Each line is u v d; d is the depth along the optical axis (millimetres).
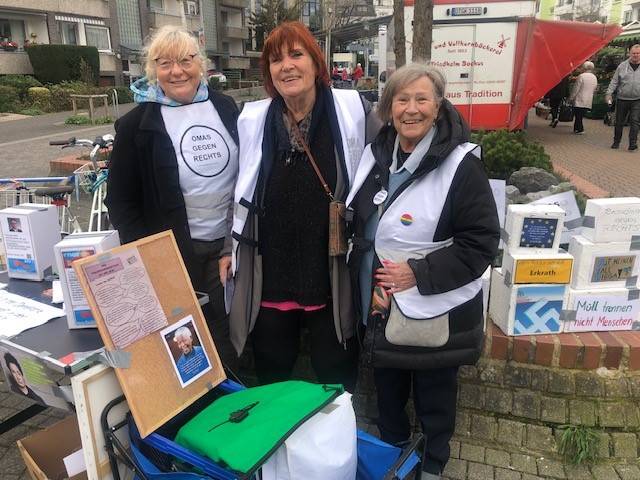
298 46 2113
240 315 2387
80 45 26594
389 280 2039
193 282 2615
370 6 28766
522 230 2684
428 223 2014
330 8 26031
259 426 1763
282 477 1730
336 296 2299
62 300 2359
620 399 2703
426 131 2035
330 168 2244
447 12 9695
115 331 1879
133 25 33375
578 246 2754
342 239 2238
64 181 4520
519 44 9695
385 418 2508
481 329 2154
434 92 1976
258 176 2295
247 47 50750
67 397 2006
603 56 19312
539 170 5000
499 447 2668
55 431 2316
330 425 1810
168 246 2117
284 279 2354
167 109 2463
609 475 2500
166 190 2455
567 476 2498
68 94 22469
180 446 1804
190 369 2090
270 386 2100
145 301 1986
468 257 1960
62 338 2078
